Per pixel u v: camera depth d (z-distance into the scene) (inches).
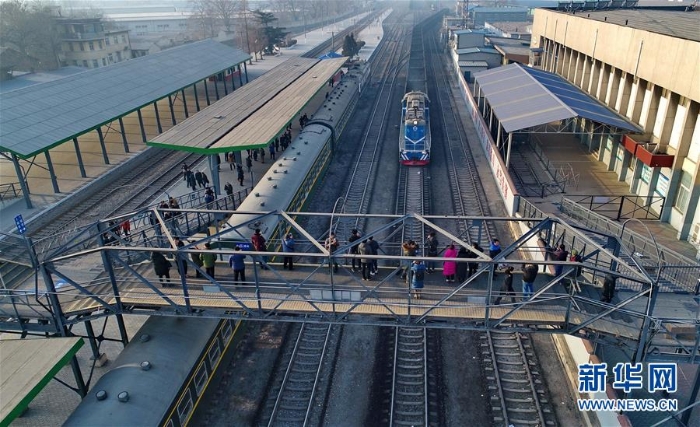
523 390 695.1
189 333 655.8
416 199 1298.0
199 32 4776.1
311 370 738.8
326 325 829.2
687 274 769.6
